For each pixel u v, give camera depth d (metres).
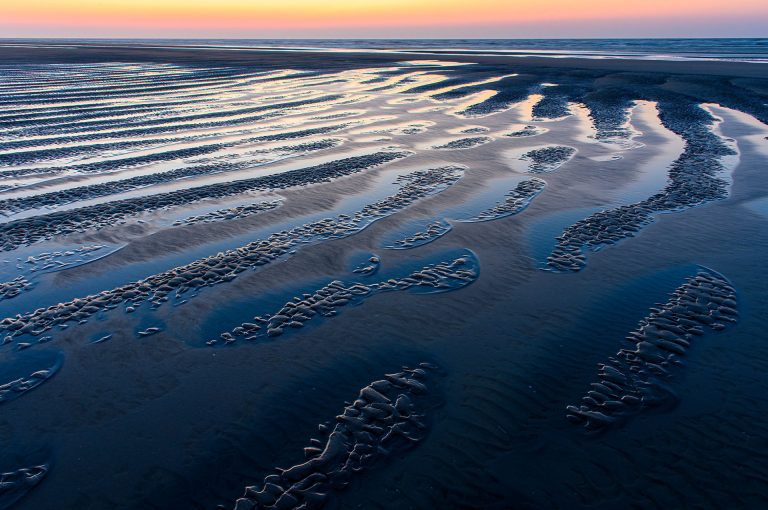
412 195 11.43
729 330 6.35
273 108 24.16
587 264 8.20
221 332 6.38
